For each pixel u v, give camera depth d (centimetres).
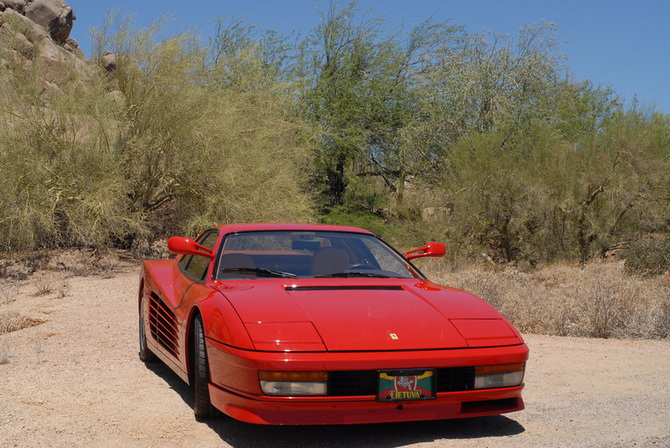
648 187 1634
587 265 1488
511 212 1705
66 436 336
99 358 548
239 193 1430
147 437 338
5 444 321
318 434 349
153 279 510
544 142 1725
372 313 350
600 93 2727
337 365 309
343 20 2319
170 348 449
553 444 332
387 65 2333
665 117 1764
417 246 1775
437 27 2416
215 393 340
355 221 2173
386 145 2355
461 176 1745
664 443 331
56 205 1275
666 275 1180
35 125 1252
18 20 1323
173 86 1392
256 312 340
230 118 1425
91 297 916
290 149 1652
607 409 405
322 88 2242
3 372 486
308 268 443
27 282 1051
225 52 2041
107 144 1307
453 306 376
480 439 341
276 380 307
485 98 2080
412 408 322
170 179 1451
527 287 977
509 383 340
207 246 491
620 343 667
